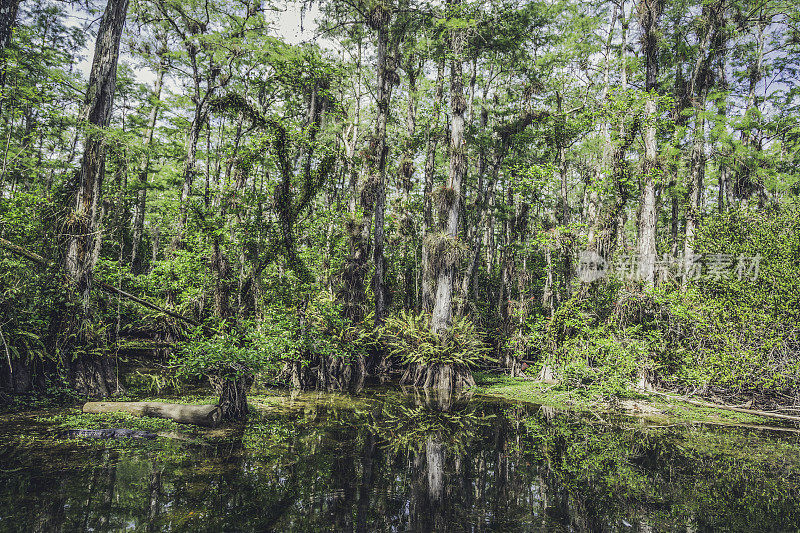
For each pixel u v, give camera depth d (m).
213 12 16.92
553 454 7.10
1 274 8.20
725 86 18.50
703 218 13.23
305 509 4.43
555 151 19.92
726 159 16.44
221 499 4.50
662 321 12.63
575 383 12.64
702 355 11.59
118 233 14.76
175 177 21.61
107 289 9.74
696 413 10.81
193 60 16.64
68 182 9.34
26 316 8.45
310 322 10.80
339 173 15.48
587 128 15.50
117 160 11.64
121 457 5.65
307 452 6.49
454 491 5.22
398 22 17.88
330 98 15.13
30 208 9.26
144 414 7.77
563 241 14.72
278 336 8.83
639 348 11.82
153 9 16.61
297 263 10.04
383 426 8.66
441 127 19.14
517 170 15.64
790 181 15.95
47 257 8.84
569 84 19.72
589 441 8.06
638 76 19.47
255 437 7.15
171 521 3.92
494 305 23.92
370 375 16.19
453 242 14.97
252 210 8.95
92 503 4.19
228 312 8.59
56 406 8.12
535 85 18.50
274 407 10.02
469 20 15.27
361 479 5.48
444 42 17.31
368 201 17.22
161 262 14.88
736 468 6.49
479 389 14.71
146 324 15.01
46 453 5.62
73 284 8.95
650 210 13.87
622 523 4.37
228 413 8.25
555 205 23.52
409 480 5.55
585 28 18.11
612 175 13.91
